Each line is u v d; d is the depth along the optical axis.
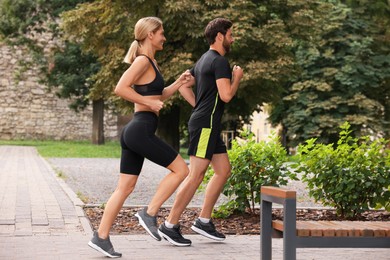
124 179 7.19
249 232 9.01
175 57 29.69
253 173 10.04
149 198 13.79
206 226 8.18
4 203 11.70
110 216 7.06
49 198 12.66
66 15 32.09
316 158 10.11
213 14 29.23
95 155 33.03
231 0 29.77
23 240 7.94
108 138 55.47
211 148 7.99
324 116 37.16
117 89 7.11
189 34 29.42
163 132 34.00
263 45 30.56
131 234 8.71
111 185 16.62
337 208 10.39
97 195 14.08
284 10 32.09
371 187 10.11
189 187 7.91
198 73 8.13
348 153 10.19
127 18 30.78
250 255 7.25
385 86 38.72
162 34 7.40
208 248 7.70
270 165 10.05
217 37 8.10
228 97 7.90
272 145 10.21
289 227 5.11
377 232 5.20
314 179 10.17
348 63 36.78
